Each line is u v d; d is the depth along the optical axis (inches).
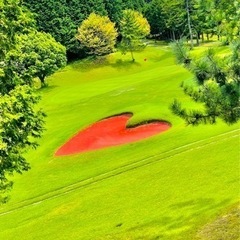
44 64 3668.8
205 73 482.3
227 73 479.2
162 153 1280.8
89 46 4520.2
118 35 5036.9
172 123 1611.7
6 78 710.5
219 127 1350.9
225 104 487.8
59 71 4286.4
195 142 1275.8
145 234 706.8
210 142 1203.9
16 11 716.0
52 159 1560.0
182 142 1326.3
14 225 1009.5
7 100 667.4
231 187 812.6
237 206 701.3
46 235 864.3
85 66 4429.1
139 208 858.8
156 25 5511.8
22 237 897.5
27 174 1440.7
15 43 724.0
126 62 4493.1
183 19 4643.2
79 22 4945.9
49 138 1851.6
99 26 4537.4
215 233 626.8
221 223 653.3
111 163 1352.1
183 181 940.0
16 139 711.1
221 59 478.3
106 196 1008.2
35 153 1683.1
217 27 455.8
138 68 4389.8
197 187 871.7
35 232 905.5
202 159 1051.3
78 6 5007.4
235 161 961.5
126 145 1510.8
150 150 1358.3
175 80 2416.3
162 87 2304.4
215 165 971.9
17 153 714.8
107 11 5403.5
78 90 3186.5
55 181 1321.4
